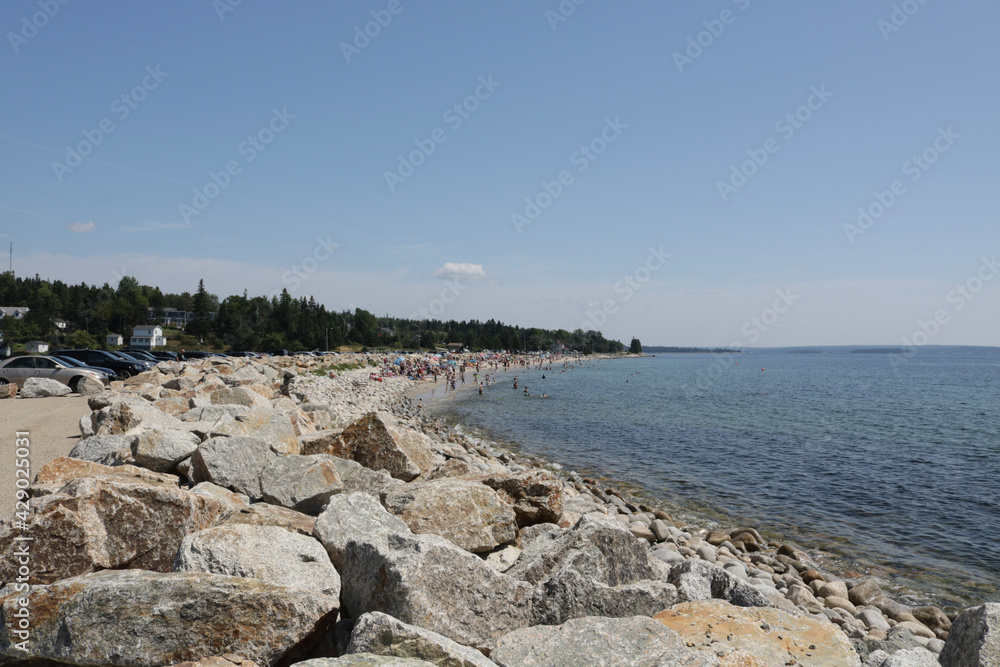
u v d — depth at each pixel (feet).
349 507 21.40
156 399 57.36
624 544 20.98
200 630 14.76
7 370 87.92
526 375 316.60
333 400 105.91
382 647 14.15
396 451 34.19
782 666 16.06
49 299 359.66
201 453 28.58
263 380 101.35
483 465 63.36
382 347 434.30
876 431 107.34
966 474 70.59
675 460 78.74
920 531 48.34
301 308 373.20
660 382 271.49
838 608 30.96
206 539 17.31
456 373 304.09
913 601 34.81
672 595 19.58
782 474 69.97
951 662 16.92
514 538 24.81
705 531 47.09
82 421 42.50
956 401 172.24
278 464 27.81
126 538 18.76
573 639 15.90
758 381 286.66
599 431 106.83
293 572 17.34
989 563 41.22
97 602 14.64
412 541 17.54
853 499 58.44
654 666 14.99
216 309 429.38
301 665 13.12
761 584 32.35
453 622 16.16
